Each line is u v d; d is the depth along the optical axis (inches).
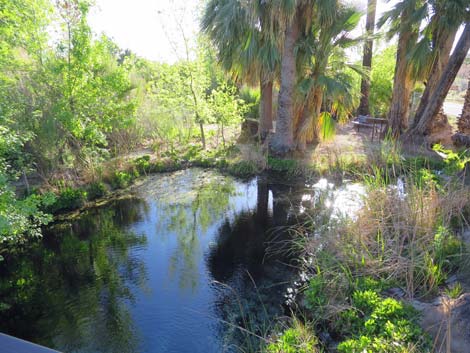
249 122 394.9
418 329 91.5
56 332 128.9
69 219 232.5
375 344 88.2
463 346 86.7
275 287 150.4
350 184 256.2
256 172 313.7
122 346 119.8
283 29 285.1
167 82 390.6
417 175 200.7
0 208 139.2
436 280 115.7
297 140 331.3
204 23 324.8
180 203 258.2
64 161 260.1
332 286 128.6
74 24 236.5
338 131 430.3
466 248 127.0
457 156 244.1
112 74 260.2
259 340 118.8
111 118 268.7
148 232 214.2
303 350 98.5
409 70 337.1
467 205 156.8
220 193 275.9
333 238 150.1
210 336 122.7
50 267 177.8
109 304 144.1
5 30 201.2
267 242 192.7
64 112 229.3
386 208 158.2
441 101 327.9
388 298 110.0
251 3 277.7
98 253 189.9
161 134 380.5
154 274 165.9
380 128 418.9
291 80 311.7
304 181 287.9
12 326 133.3
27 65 231.8
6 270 176.9
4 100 190.7
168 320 132.4
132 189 287.6
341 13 284.0
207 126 478.6
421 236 139.1
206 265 172.2
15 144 174.4
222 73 386.0
